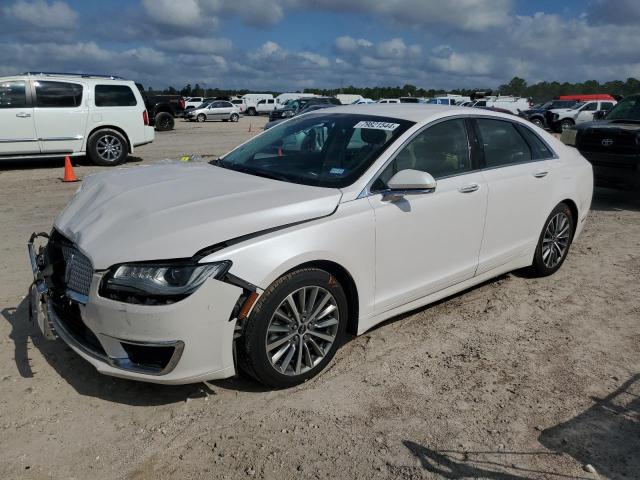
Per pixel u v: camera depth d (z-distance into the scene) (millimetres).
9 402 3178
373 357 3809
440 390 3430
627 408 3295
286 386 3391
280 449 2857
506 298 4906
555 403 3326
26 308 4383
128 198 3521
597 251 6387
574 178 5328
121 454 2803
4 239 6297
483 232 4438
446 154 4223
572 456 2861
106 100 12789
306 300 3371
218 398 3299
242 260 3016
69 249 3287
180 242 2963
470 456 2844
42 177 11102
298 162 4082
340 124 4297
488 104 36438
